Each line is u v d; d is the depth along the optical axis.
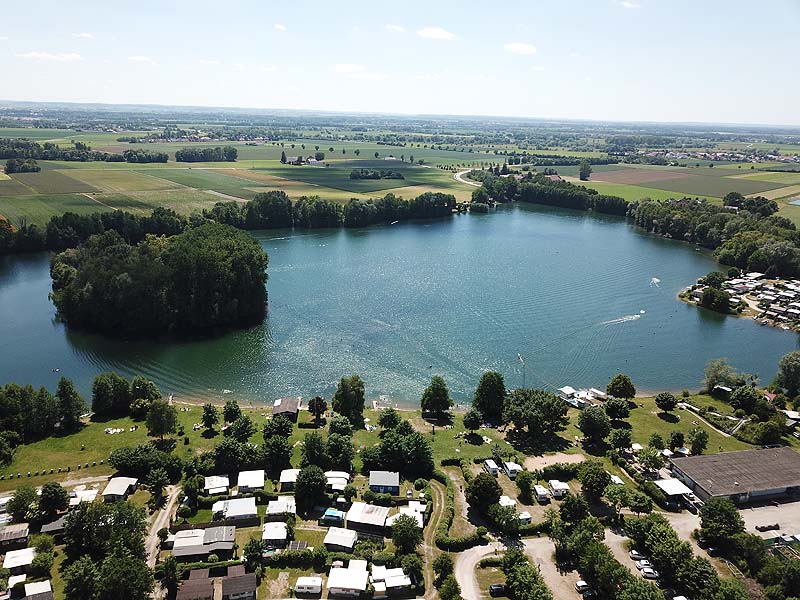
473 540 113.81
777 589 98.81
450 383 188.25
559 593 101.50
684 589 100.56
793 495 131.25
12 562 102.56
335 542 110.88
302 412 166.25
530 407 155.00
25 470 133.25
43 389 151.75
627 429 153.25
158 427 142.88
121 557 99.56
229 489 129.00
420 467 136.25
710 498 122.75
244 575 102.31
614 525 119.94
